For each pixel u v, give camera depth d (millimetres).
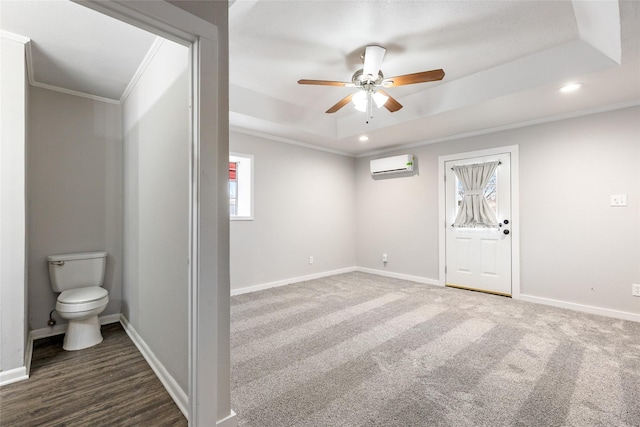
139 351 2344
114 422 1563
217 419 1422
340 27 2285
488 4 2021
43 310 2645
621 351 2299
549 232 3500
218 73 1434
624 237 3045
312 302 3613
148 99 2248
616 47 2084
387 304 3521
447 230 4395
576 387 1833
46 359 2215
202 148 1357
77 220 2824
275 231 4461
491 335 2611
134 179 2596
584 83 2611
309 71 3023
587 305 3240
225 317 1466
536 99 2957
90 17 1802
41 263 2641
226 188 1479
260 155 4277
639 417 1569
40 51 2148
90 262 2738
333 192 5301
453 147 4328
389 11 2094
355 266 5672
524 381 1902
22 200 1990
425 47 2561
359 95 2789
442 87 3312
